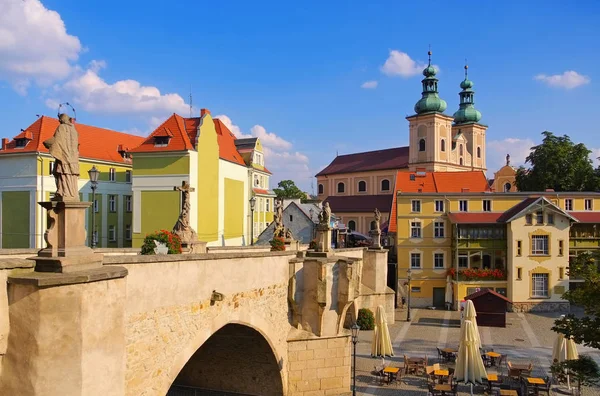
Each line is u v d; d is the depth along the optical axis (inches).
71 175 446.6
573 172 2645.2
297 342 976.3
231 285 770.8
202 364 1047.0
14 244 1895.9
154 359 602.2
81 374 432.5
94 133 2309.3
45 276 414.3
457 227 2132.1
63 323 421.4
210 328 714.8
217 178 2153.1
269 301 896.9
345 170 4488.2
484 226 2150.6
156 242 809.5
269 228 2491.4
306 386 988.6
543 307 2075.5
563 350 1152.8
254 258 839.7
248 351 965.2
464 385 1166.3
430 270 2194.9
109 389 464.1
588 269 842.2
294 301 973.8
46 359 414.0
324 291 983.6
